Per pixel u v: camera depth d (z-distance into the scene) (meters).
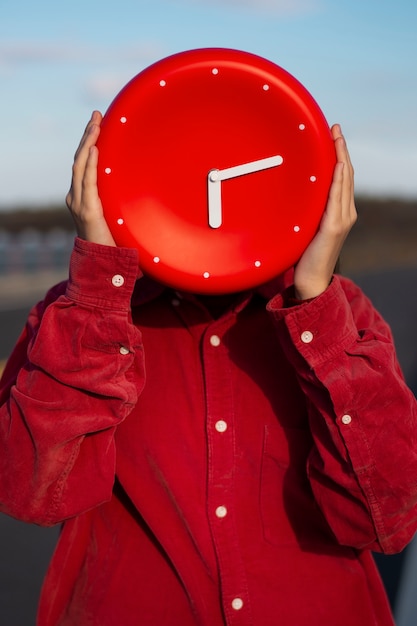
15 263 26.61
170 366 1.88
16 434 1.76
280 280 1.92
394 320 15.26
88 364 1.72
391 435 1.75
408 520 1.79
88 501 1.77
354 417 1.75
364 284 24.83
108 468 1.77
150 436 1.84
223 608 1.76
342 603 1.82
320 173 1.74
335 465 1.77
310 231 1.76
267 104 1.72
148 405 1.86
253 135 1.74
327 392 1.76
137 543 1.84
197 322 1.89
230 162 1.74
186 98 1.71
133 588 1.81
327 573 1.83
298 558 1.82
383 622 1.91
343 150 1.76
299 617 1.78
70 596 1.88
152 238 1.74
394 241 57.78
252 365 1.88
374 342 1.81
